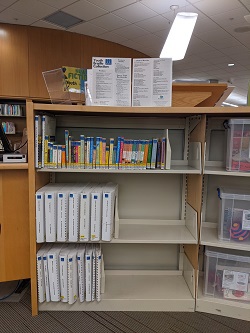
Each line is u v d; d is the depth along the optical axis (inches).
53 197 57.7
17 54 161.6
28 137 56.3
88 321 58.9
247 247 58.1
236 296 61.2
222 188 67.0
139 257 75.8
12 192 59.3
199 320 59.5
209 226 73.0
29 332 55.4
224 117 68.1
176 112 55.3
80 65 177.3
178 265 75.3
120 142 58.6
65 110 55.7
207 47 193.0
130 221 74.3
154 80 55.6
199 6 133.8
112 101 56.4
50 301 61.4
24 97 164.7
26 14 146.4
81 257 59.9
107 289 66.5
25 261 61.7
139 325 57.9
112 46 190.4
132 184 74.0
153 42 189.0
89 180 73.6
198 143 60.8
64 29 167.6
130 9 139.6
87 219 58.4
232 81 297.6
